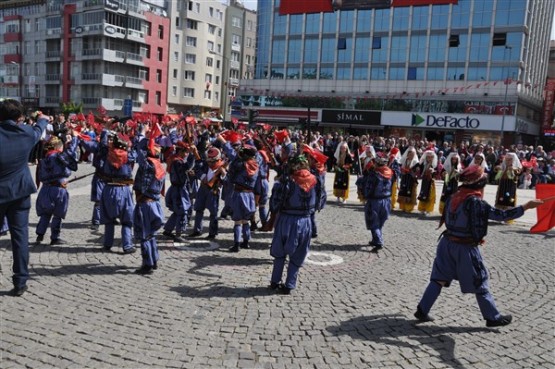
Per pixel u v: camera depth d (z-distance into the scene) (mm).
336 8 29906
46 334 4750
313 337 5008
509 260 8562
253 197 8352
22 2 60875
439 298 6355
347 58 55562
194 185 10297
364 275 7297
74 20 56312
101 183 9148
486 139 47875
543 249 9555
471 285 5332
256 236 9617
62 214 7914
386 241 9781
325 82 56906
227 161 9305
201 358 4449
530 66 51281
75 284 6207
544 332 5391
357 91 55000
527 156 23016
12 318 5078
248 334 5004
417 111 51125
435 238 10320
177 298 5922
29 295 5738
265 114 59844
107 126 8492
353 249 8977
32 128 5730
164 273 6875
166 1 62969
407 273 7508
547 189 5297
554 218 5309
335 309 5816
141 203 6703
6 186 5441
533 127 54344
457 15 49281
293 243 6164
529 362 4668
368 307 5934
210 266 7355
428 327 5398
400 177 13773
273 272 6387
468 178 5312
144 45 59562
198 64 66375
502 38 47406
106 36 54750
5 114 5477
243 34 74188
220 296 6074
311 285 6703
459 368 4492
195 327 5109
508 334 5289
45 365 4168
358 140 23922
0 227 6637
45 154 7816
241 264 7570
